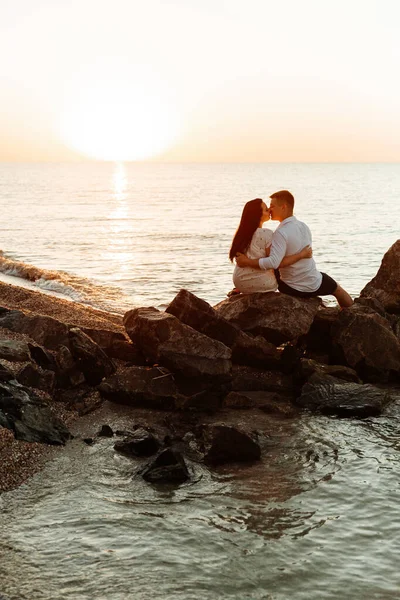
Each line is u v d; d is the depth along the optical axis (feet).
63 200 286.87
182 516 18.17
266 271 30.37
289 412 26.08
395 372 30.27
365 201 282.15
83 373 27.45
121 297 58.54
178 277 71.92
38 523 17.57
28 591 14.69
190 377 26.55
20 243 108.58
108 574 15.39
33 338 29.96
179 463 20.71
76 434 23.50
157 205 258.78
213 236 126.62
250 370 29.89
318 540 17.04
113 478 20.33
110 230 139.03
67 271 76.38
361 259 89.15
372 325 30.53
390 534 17.37
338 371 29.35
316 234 130.11
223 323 29.25
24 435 21.99
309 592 14.84
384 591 14.92
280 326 29.89
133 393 26.05
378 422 25.30
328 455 22.34
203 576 15.40
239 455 21.81
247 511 18.52
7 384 24.43
